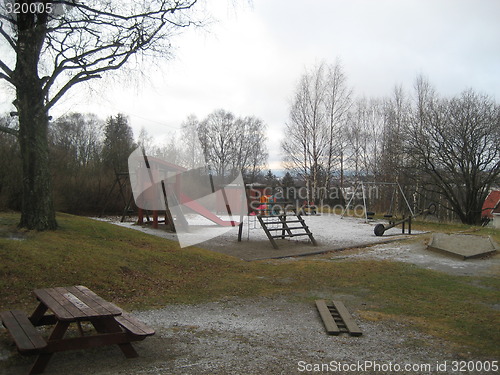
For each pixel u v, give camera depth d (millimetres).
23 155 9500
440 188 30047
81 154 30656
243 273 8992
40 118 9570
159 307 6250
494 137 26062
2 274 6332
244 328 5383
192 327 5324
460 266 10203
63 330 3781
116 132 36750
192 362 4039
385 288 7891
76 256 7809
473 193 27359
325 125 32969
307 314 6156
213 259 10055
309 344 4781
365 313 6195
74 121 41094
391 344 4816
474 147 26891
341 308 6301
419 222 21172
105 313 3814
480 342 4902
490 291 7746
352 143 38781
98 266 7617
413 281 8508
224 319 5777
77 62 9852
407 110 34656
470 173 27328
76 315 3701
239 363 4047
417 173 29891
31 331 3963
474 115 26516
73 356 4117
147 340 4723
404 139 28859
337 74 32781
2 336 4453
